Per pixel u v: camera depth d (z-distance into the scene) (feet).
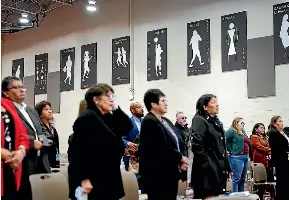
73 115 36.04
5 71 42.24
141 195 12.71
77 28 36.42
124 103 32.73
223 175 11.98
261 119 26.20
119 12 33.63
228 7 28.07
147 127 10.03
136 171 14.37
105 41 34.37
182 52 29.94
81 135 8.22
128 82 32.60
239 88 27.20
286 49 25.59
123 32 33.22
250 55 26.89
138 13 32.50
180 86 29.86
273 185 19.61
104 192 8.21
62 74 37.14
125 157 14.87
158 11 31.40
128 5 33.06
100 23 34.78
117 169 8.57
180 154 10.22
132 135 15.06
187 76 29.58
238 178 20.59
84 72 35.47
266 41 26.32
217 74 28.19
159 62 31.01
